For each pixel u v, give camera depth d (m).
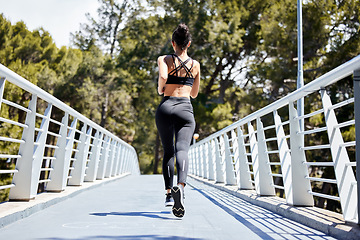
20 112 23.61
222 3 30.17
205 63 29.03
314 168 22.05
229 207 5.22
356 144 2.99
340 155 3.40
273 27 21.55
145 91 35.06
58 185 6.08
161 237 3.13
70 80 30.98
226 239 3.09
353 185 3.34
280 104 4.78
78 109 32.16
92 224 3.72
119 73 34.59
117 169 14.30
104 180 10.23
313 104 19.78
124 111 39.41
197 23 28.02
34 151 4.82
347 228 3.02
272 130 21.69
